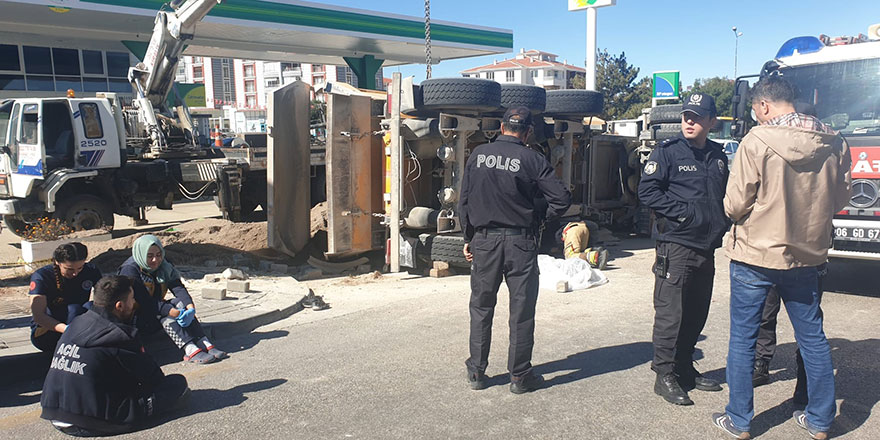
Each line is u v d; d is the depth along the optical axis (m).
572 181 10.82
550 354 4.96
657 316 4.01
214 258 8.97
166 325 4.83
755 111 3.46
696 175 3.79
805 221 3.23
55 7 16.44
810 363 3.40
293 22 21.52
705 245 3.80
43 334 4.42
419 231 8.63
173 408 3.87
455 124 7.83
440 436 3.56
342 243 8.43
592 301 6.67
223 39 23.19
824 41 7.14
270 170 8.41
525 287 4.06
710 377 4.42
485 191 4.06
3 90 21.14
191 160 13.52
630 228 12.66
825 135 3.14
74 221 11.52
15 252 10.69
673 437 3.52
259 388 4.31
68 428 3.57
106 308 3.61
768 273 3.34
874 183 6.15
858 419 3.71
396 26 24.75
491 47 28.45
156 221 15.08
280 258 9.30
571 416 3.81
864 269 8.17
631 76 64.25
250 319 5.73
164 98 13.40
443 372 4.57
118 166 11.91
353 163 8.45
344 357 4.93
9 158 11.18
